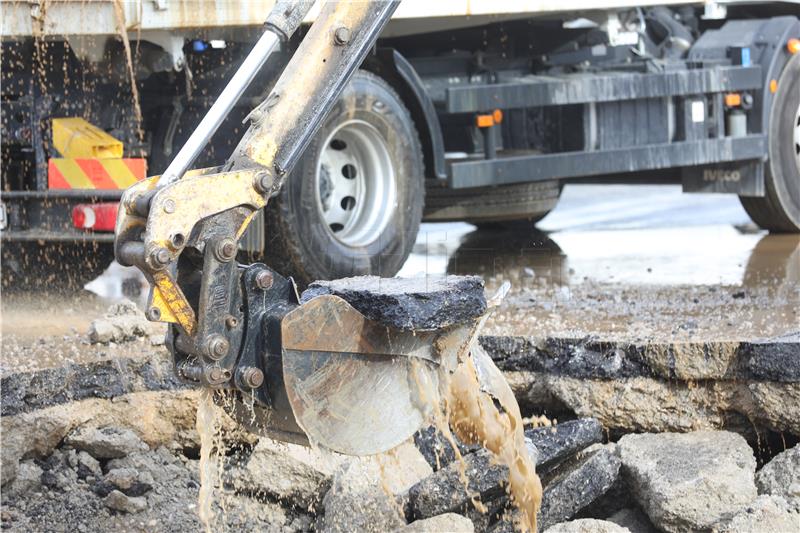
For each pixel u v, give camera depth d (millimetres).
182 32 11047
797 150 16859
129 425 8898
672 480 8070
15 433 8359
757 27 16578
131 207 6227
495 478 8164
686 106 15609
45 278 12297
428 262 14602
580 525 7703
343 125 11789
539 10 13164
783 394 8648
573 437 8633
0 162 11992
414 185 12586
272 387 6391
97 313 11148
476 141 14289
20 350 9219
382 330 6586
